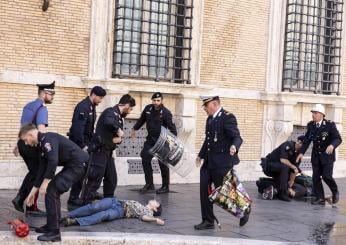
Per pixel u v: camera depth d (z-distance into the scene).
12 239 6.09
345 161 14.05
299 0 13.29
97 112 10.48
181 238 6.64
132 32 11.09
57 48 10.15
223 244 6.56
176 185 11.35
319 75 13.72
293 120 13.14
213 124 7.27
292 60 13.00
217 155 7.24
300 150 10.09
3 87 9.63
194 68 11.73
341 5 13.88
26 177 7.39
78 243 6.30
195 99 11.68
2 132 9.65
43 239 6.15
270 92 12.55
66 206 8.28
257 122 12.70
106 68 10.68
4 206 7.98
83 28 10.41
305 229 7.69
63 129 10.29
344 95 13.91
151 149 9.53
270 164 10.23
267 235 7.17
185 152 9.80
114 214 7.35
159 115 9.97
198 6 11.72
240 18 12.31
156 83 11.02
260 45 12.62
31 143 6.23
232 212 7.39
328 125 9.80
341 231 7.66
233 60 12.26
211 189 7.43
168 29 11.57
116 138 8.00
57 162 6.09
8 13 9.63
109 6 10.70
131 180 11.04
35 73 9.92
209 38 11.94
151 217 7.48
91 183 7.94
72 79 10.31
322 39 13.72
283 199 10.14
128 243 6.43
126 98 8.13
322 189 9.99
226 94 12.17
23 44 9.80
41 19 9.96
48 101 7.57
